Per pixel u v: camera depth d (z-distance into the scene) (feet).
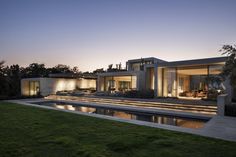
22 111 38.27
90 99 64.03
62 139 18.48
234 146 16.51
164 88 62.39
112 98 58.95
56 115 33.17
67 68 194.59
